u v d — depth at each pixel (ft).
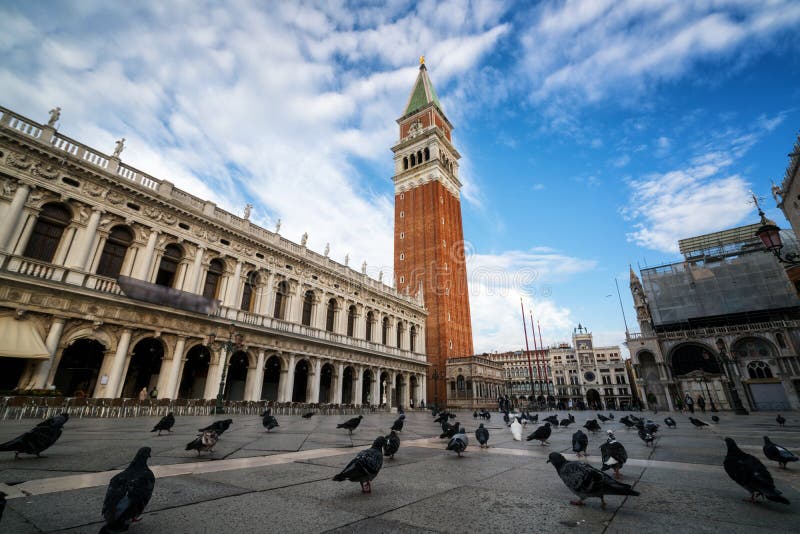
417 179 284.61
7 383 79.00
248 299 125.08
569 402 360.48
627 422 64.69
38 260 79.61
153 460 28.94
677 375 202.28
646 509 18.42
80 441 37.01
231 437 45.16
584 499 19.85
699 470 28.45
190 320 102.58
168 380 95.61
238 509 17.53
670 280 220.02
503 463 31.60
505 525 16.02
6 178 79.30
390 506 18.62
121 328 89.25
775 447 28.63
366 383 181.68
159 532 14.38
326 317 150.92
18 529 14.11
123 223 95.91
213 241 115.24
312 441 43.47
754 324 188.75
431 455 36.09
